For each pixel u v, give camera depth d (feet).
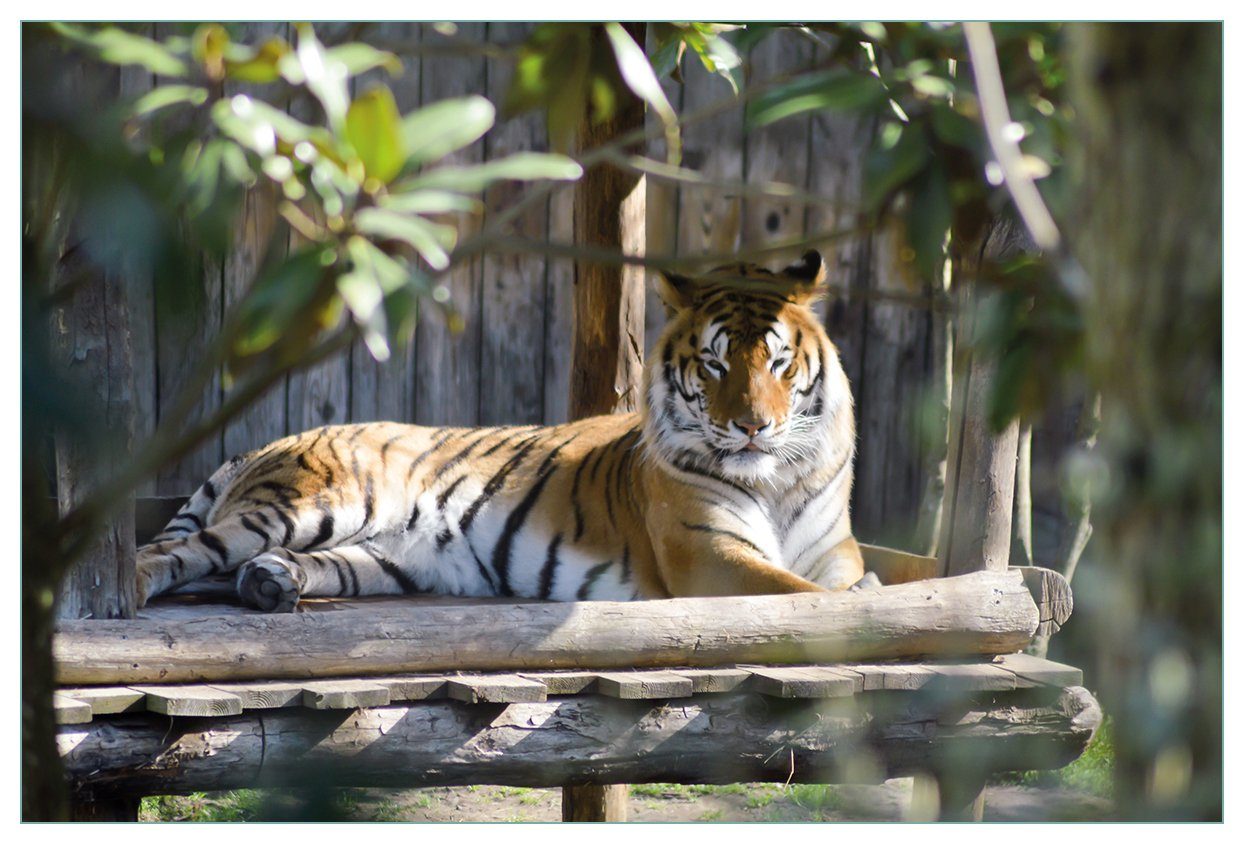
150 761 23.29
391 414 48.24
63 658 23.09
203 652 24.12
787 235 49.60
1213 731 7.00
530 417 49.08
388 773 24.76
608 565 34.50
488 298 48.32
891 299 9.96
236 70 7.84
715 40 18.42
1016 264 10.21
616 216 37.50
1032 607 28.35
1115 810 7.27
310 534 33.91
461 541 35.37
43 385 7.07
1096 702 28.07
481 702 24.67
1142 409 7.04
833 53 10.68
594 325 38.27
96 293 23.15
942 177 9.44
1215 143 6.86
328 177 7.47
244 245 39.65
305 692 23.98
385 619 25.45
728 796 39.70
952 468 30.42
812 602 27.50
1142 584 7.09
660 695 25.48
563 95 10.67
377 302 7.14
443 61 45.91
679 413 32.32
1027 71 10.06
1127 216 7.06
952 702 26.55
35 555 9.45
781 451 32.19
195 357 42.47
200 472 47.32
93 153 7.39
